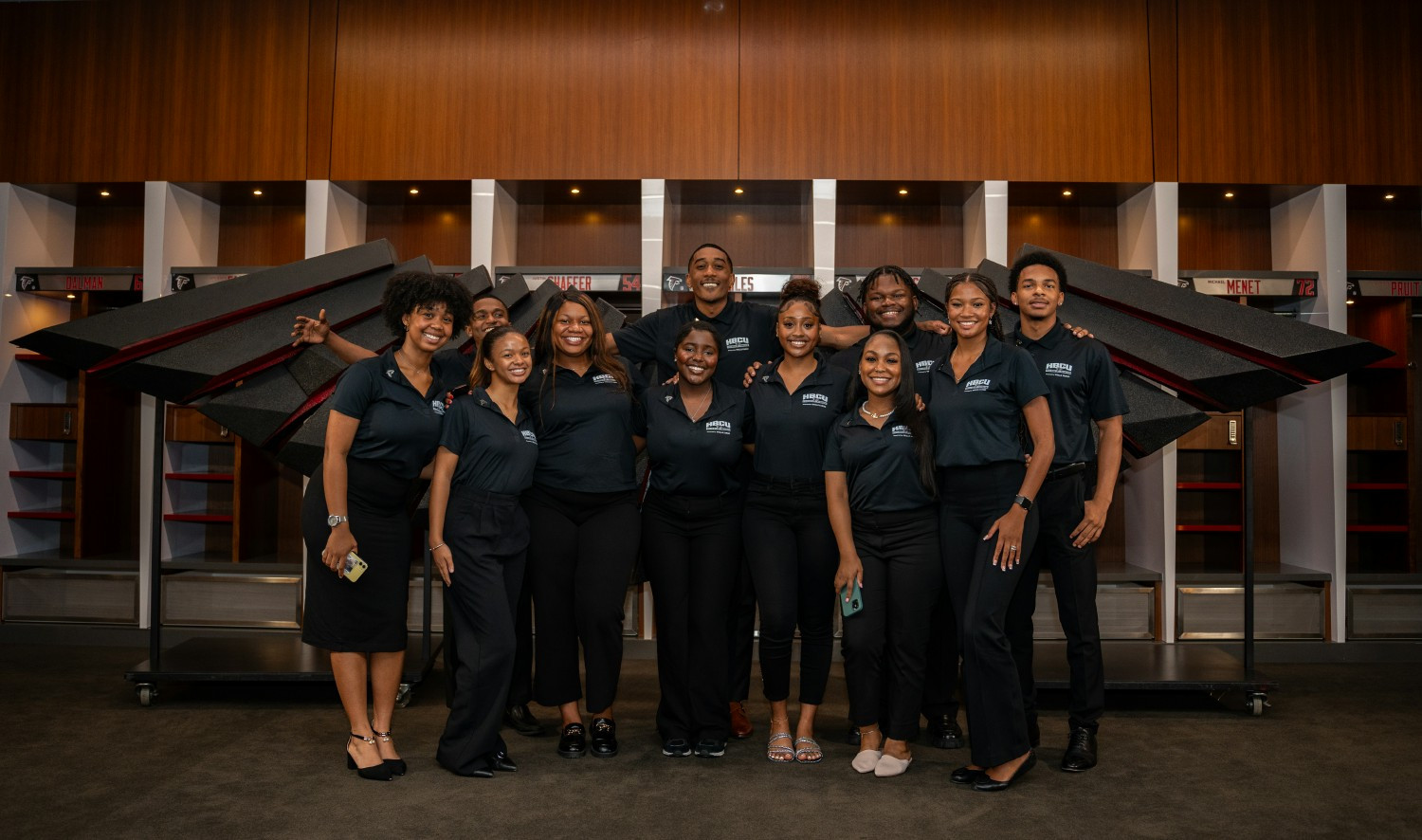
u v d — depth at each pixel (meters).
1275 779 3.08
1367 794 2.94
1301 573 5.27
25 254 5.62
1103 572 5.30
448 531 3.04
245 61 5.41
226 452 5.89
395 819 2.65
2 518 5.57
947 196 5.62
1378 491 5.85
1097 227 5.77
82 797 2.84
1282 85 5.30
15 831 2.56
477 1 5.36
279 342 3.88
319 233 5.33
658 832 2.57
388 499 3.05
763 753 3.30
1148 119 5.29
